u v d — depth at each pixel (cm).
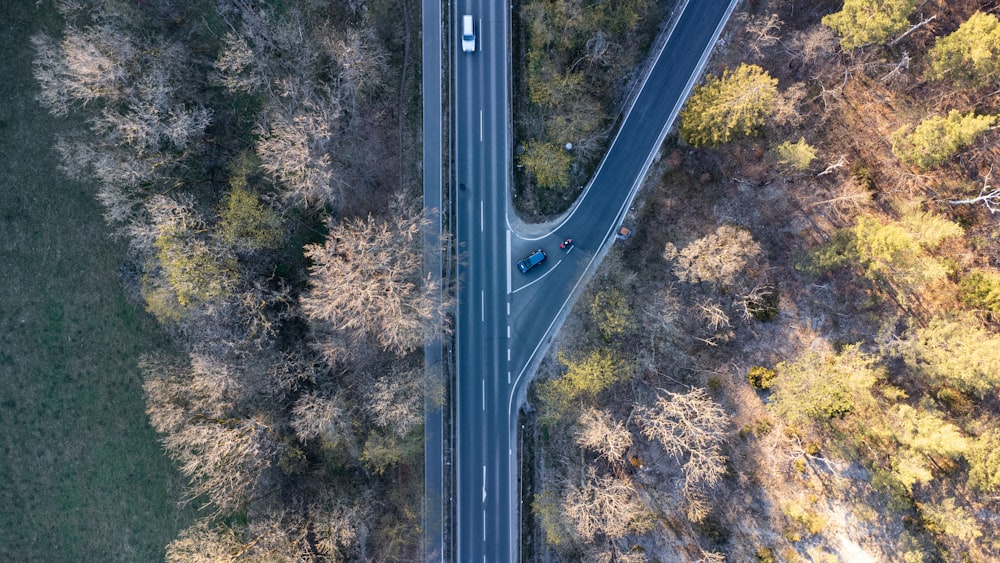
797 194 5194
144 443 5981
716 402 5441
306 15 5538
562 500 5381
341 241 5194
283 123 4938
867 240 4434
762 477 5306
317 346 5175
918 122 4709
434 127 5719
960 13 4694
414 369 5559
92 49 4722
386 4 5578
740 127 4912
